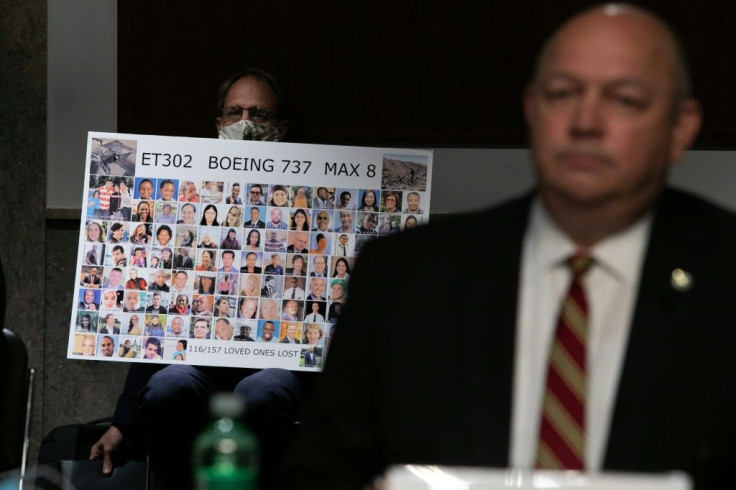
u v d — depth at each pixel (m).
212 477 1.90
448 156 6.54
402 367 2.20
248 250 5.14
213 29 6.61
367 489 2.09
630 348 2.06
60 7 6.59
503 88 6.50
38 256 6.60
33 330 6.58
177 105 6.62
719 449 2.02
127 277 5.14
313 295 5.12
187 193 5.17
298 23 6.59
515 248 2.22
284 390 4.93
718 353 2.06
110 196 5.17
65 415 6.54
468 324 2.18
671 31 2.09
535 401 2.10
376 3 6.56
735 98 6.36
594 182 2.01
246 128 5.49
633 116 2.01
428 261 2.28
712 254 2.14
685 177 6.40
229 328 5.11
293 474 2.29
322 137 6.60
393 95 6.57
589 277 2.12
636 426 2.01
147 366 5.18
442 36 6.53
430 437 2.13
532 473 1.64
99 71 6.61
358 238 5.16
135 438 5.07
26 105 6.61
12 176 6.61
